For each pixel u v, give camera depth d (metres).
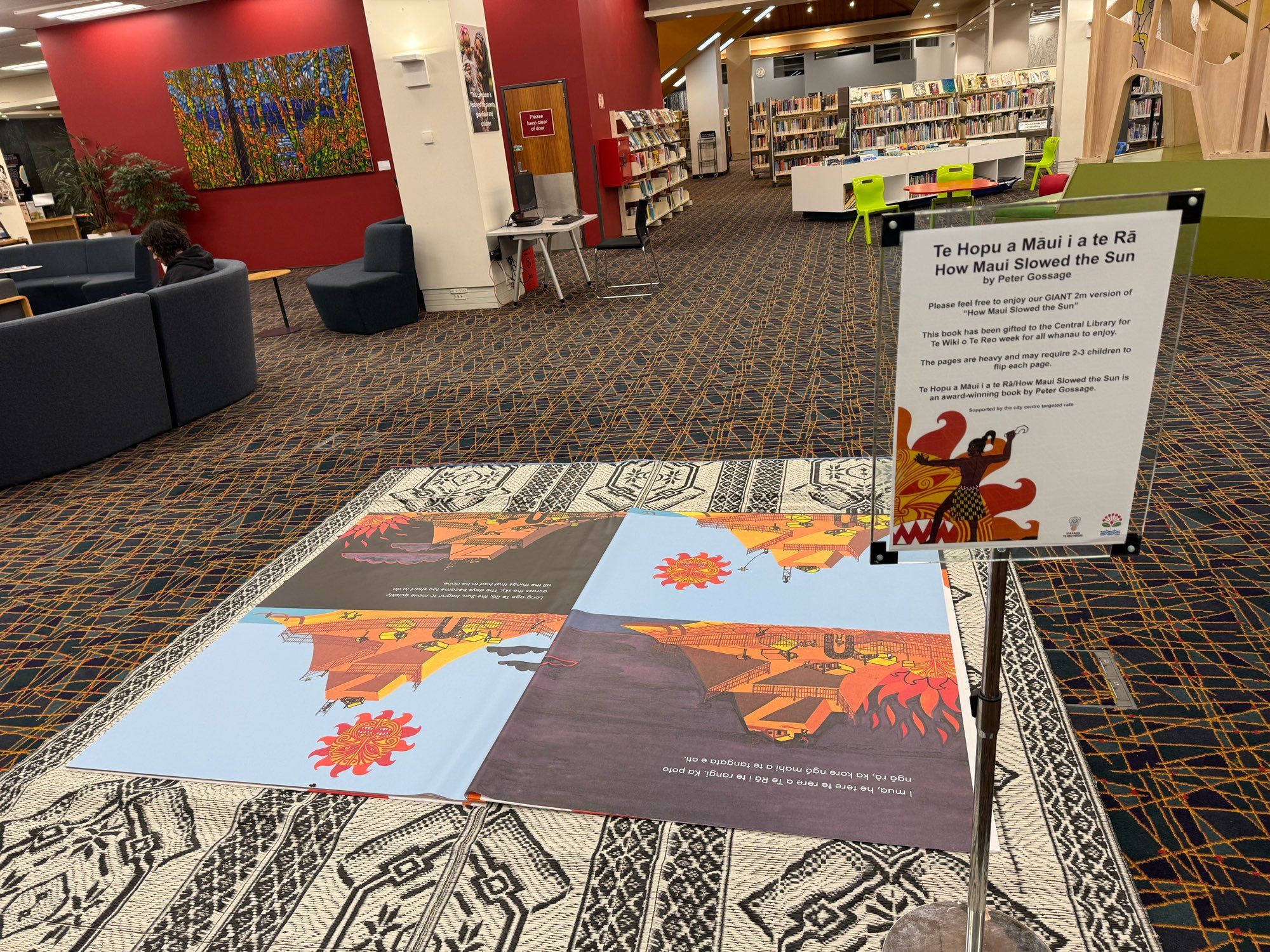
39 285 8.46
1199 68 5.96
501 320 6.99
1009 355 1.04
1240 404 3.72
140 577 3.16
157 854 1.81
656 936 1.52
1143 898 1.52
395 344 6.52
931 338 1.03
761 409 4.30
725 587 2.64
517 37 10.01
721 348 5.50
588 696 2.17
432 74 6.77
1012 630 2.31
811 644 2.31
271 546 3.32
